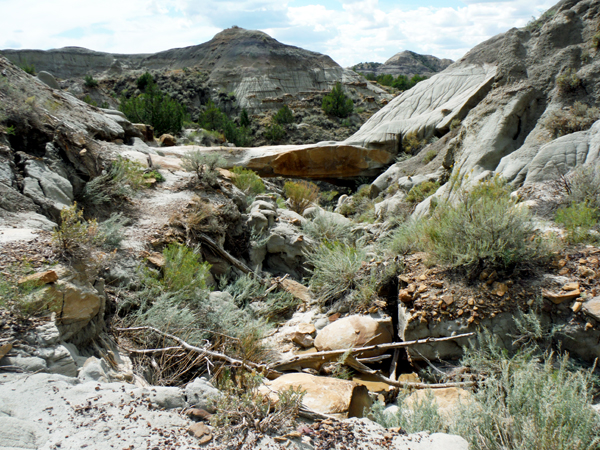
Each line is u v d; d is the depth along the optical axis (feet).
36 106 29.04
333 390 12.75
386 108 121.19
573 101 43.68
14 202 20.89
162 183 31.17
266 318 21.18
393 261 20.10
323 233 33.83
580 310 14.51
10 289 12.16
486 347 15.02
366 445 8.95
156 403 9.62
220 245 26.66
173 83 300.61
